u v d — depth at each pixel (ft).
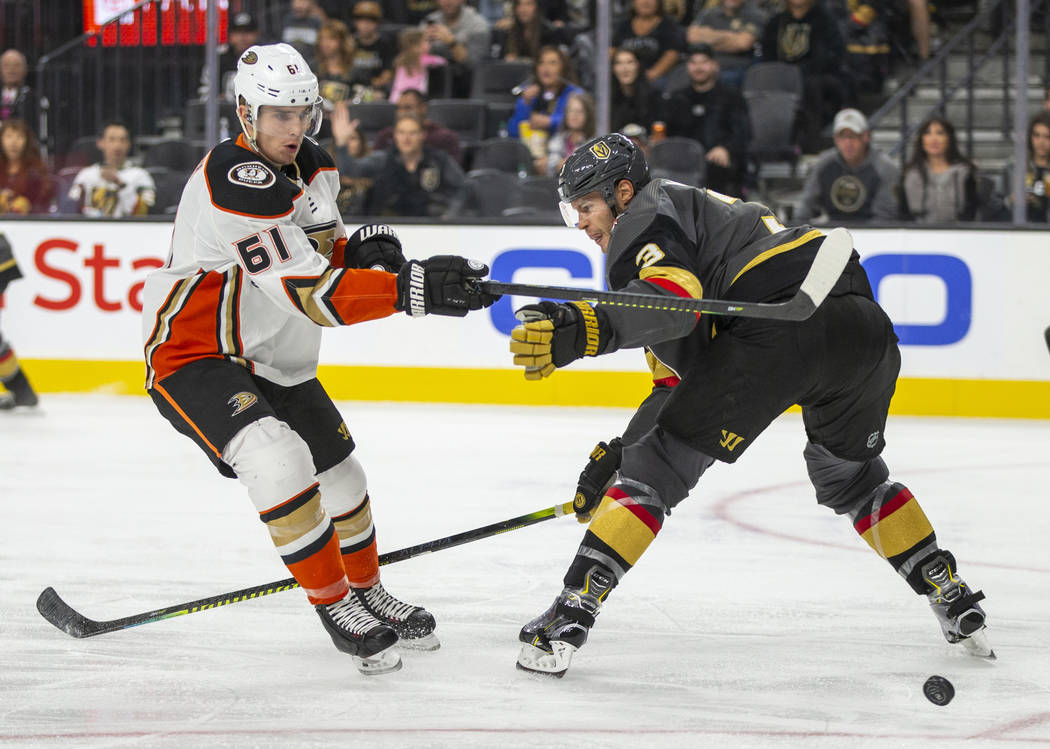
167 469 58.39
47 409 77.41
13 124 86.12
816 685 28.76
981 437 68.59
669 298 26.45
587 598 29.12
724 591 37.55
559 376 79.66
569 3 96.78
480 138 89.66
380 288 27.71
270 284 27.96
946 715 26.66
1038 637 32.78
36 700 27.58
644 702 27.48
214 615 34.71
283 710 26.91
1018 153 77.20
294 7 97.66
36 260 83.20
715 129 83.25
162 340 29.27
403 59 92.12
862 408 29.96
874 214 78.89
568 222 30.68
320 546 28.76
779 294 28.58
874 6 91.45
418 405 79.71
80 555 42.06
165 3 94.58
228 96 93.25
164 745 24.81
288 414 30.91
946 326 76.33
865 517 31.40
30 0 101.55
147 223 81.92
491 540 44.32
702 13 91.35
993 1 93.81
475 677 29.30
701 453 29.14
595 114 83.15
